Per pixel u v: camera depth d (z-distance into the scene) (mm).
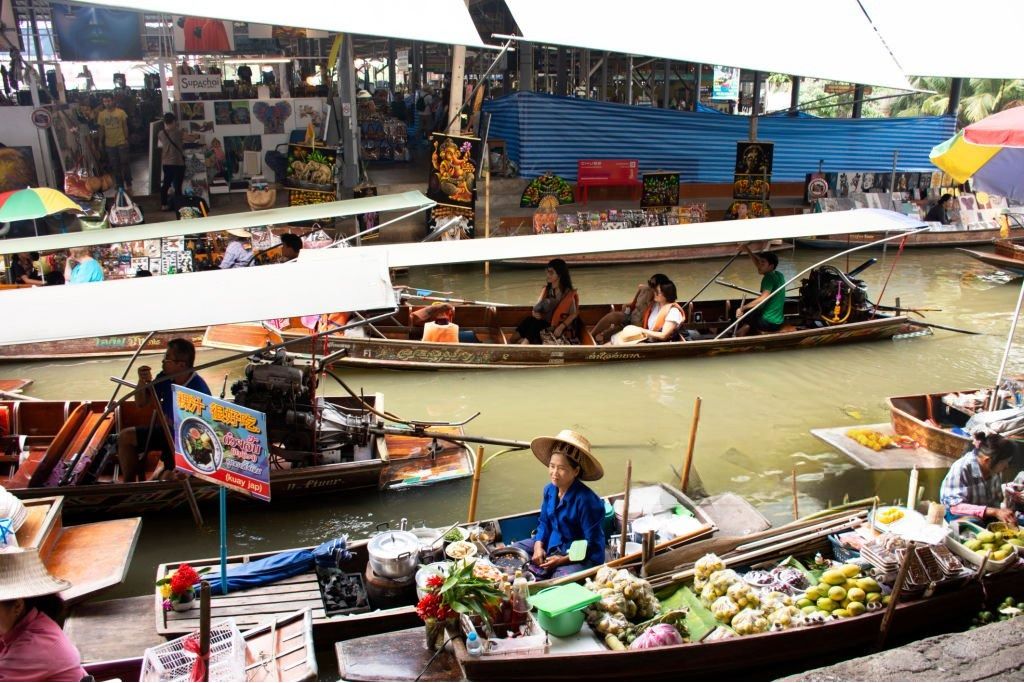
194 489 7562
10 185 16625
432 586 5121
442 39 9961
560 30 10914
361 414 9000
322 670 5375
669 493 7172
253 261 13227
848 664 4055
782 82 33844
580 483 6078
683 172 20531
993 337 13234
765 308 12609
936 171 21297
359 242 14023
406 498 8047
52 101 17641
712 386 11039
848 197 20312
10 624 3895
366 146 22688
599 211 18469
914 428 8469
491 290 15938
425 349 11086
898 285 16688
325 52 23297
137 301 7008
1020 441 7043
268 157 18609
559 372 11383
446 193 16234
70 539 6457
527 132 19156
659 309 12148
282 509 7836
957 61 12375
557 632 5219
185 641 4695
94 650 5336
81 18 17484
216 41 18250
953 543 6047
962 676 3939
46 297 7047
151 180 18125
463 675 4844
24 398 9750
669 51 10977
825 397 10680
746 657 5234
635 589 5512
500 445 8656
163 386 7762
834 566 5910
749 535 6445
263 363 8094
